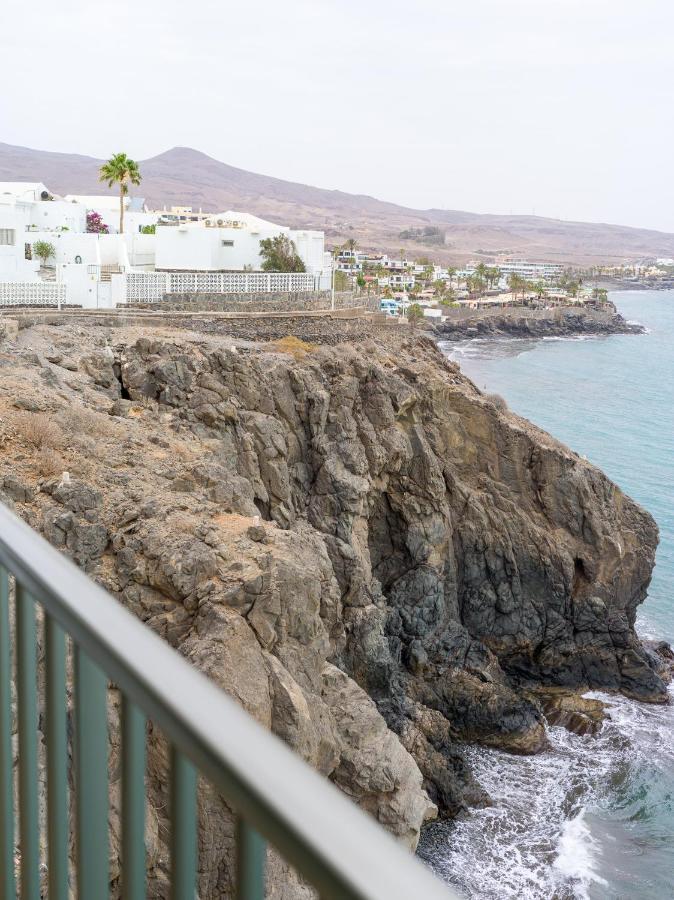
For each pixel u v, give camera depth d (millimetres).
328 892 1070
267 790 1210
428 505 41031
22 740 2350
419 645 39875
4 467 18234
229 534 18328
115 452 21703
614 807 34594
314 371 38219
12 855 2617
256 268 69250
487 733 38125
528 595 44281
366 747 20047
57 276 50156
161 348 33531
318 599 17969
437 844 31141
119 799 1700
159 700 1506
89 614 1831
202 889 12773
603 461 93562
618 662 44594
